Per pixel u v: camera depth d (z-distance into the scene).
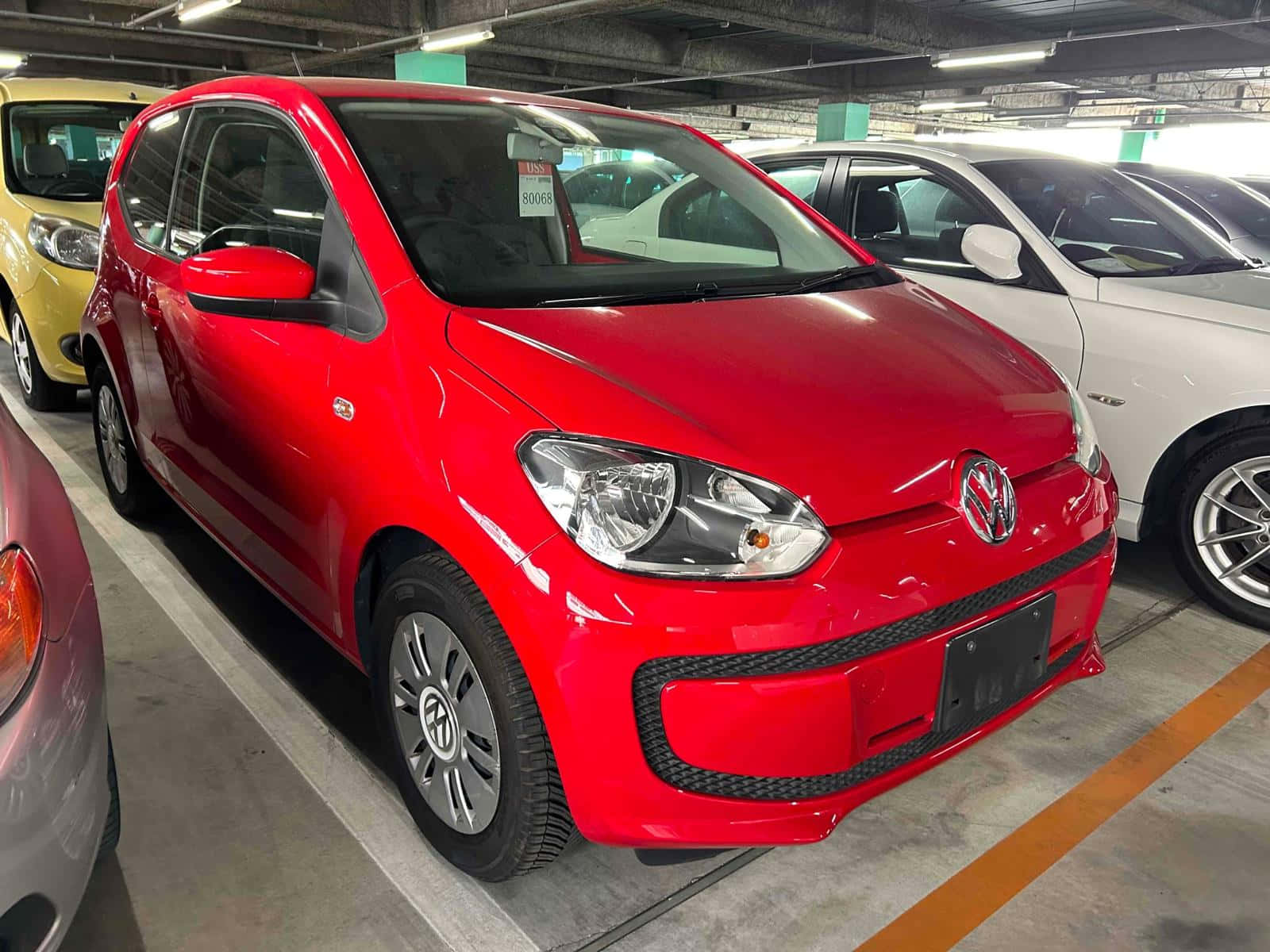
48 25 14.89
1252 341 2.55
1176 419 2.65
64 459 3.80
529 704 1.46
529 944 1.57
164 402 2.54
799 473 1.41
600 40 16.36
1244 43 15.26
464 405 1.50
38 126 4.41
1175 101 21.88
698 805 1.41
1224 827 1.91
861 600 1.38
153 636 2.51
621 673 1.33
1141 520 2.77
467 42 13.23
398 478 1.56
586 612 1.33
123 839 1.78
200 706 2.21
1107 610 2.83
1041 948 1.60
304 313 1.80
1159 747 2.17
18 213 4.04
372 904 1.64
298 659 2.42
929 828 1.89
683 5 12.08
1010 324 2.99
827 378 1.63
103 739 1.29
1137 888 1.74
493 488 1.42
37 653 1.17
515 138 2.13
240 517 2.21
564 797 1.50
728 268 2.11
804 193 3.73
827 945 1.59
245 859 1.74
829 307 1.96
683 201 2.33
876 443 1.50
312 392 1.79
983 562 1.51
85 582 1.33
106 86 4.86
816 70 19.58
